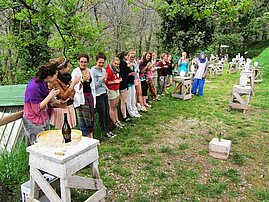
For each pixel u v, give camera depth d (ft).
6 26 23.41
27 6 18.94
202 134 15.84
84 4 23.18
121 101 17.29
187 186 10.07
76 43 21.33
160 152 13.17
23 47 21.31
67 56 20.65
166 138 15.10
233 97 21.03
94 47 22.40
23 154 10.53
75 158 6.98
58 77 10.84
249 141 14.73
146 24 42.78
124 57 16.87
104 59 13.89
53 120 10.55
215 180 10.48
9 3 19.30
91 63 22.71
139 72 19.98
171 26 40.29
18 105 13.06
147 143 14.28
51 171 6.88
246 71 26.73
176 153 13.05
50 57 23.12
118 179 10.52
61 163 6.59
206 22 39.01
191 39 39.34
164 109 21.03
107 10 32.60
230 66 44.70
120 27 35.09
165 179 10.57
